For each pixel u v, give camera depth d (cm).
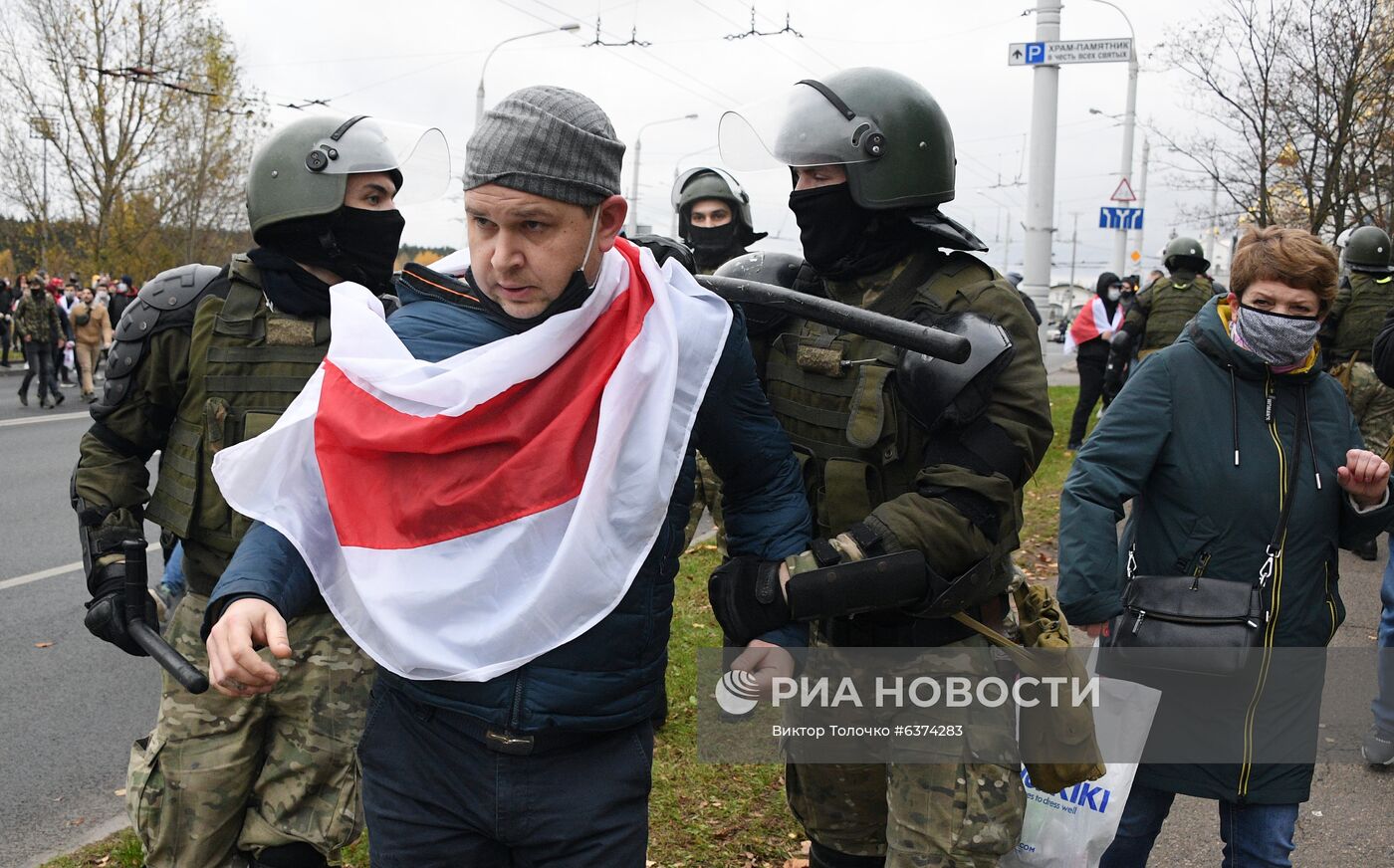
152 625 224
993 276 224
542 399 171
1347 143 1101
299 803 250
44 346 1631
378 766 183
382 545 170
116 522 248
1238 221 1284
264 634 160
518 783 173
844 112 221
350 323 180
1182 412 251
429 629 168
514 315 174
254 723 248
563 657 171
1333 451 250
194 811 246
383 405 172
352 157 247
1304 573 248
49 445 1232
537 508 169
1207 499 249
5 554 727
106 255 2986
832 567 196
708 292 191
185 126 3000
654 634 180
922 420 210
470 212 168
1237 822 259
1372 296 675
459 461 170
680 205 498
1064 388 1938
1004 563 221
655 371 175
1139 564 261
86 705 471
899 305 226
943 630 225
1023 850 247
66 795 388
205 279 253
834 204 226
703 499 393
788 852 328
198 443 248
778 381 238
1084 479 252
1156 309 971
